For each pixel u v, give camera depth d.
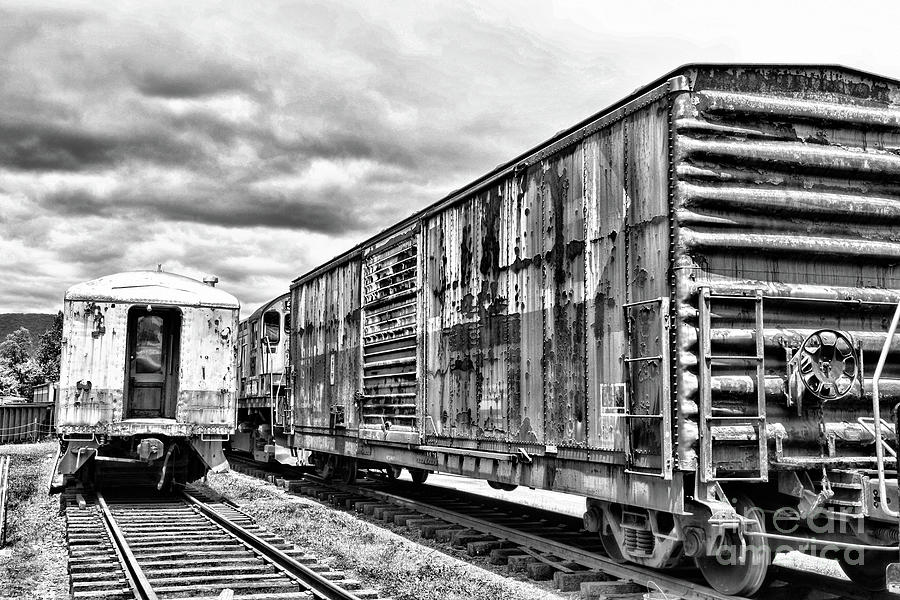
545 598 7.77
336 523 12.34
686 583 7.19
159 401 14.85
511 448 9.19
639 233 7.20
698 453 6.52
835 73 7.53
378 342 13.48
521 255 9.15
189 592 7.46
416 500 13.73
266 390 21.17
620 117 7.53
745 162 6.97
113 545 9.52
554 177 8.59
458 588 8.06
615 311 7.46
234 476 19.81
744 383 6.70
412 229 12.32
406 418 12.15
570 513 13.86
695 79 6.97
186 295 13.77
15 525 11.43
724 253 6.85
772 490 7.23
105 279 13.53
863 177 7.43
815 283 7.19
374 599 7.39
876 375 5.71
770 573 7.62
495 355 9.65
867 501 6.12
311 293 17.78
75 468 12.90
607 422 7.49
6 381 63.88
